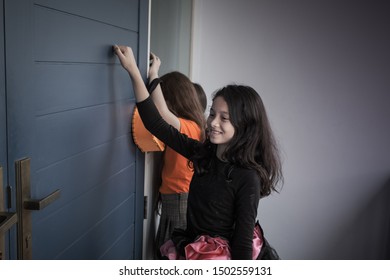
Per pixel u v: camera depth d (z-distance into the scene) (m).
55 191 1.11
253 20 2.63
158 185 2.19
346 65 2.58
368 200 2.70
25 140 1.03
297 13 2.58
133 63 1.52
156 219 2.21
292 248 2.83
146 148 1.81
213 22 2.67
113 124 1.55
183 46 2.66
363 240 2.74
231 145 1.41
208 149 1.50
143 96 1.56
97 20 1.35
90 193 1.42
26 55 1.00
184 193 1.98
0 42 0.91
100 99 1.43
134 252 1.90
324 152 2.69
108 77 1.48
